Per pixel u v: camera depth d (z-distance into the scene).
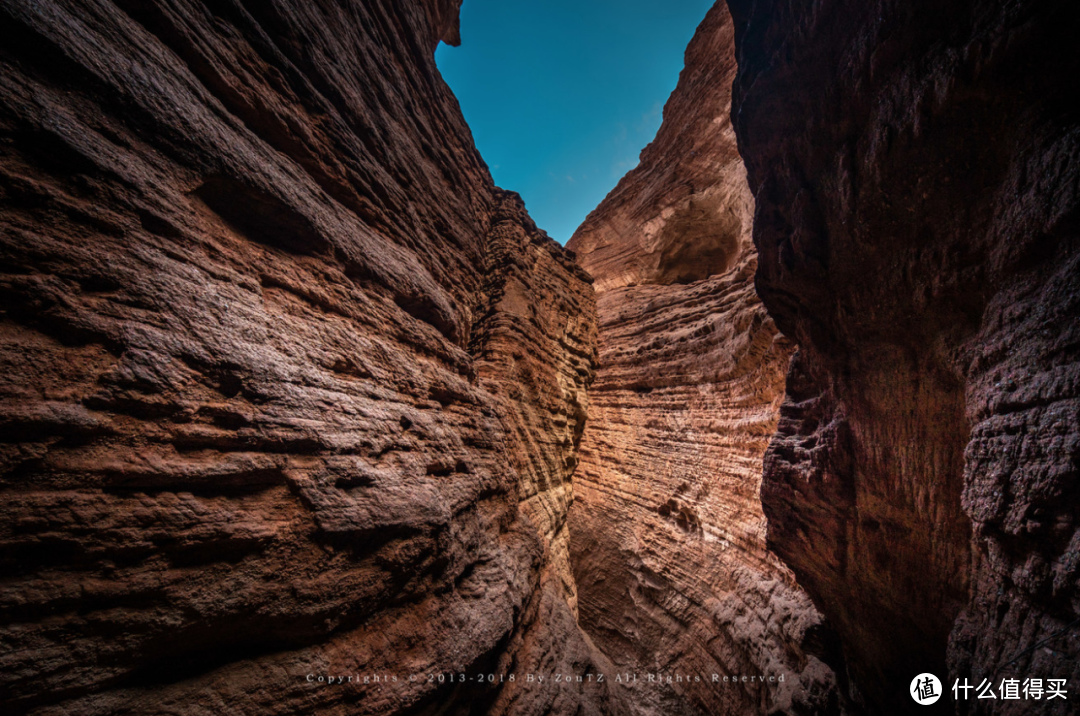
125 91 3.61
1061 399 2.60
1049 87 2.68
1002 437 3.08
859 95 3.89
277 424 3.90
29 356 2.71
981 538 3.34
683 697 11.41
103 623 2.71
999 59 2.79
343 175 6.70
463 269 12.22
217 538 3.27
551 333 16.11
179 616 3.00
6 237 2.75
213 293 3.90
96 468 2.82
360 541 4.29
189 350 3.47
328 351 4.91
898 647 5.31
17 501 2.51
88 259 3.11
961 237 3.52
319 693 3.61
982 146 3.18
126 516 2.88
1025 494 2.80
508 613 6.05
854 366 5.07
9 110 2.88
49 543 2.58
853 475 5.22
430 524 5.07
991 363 3.32
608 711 7.54
